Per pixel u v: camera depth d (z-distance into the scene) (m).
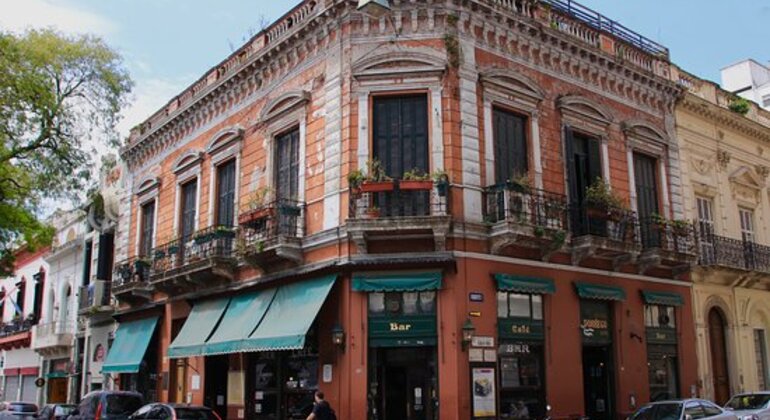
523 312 17.31
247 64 21.17
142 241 26.86
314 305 16.45
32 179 22.56
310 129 18.61
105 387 27.81
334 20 18.19
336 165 17.31
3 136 21.30
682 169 23.33
